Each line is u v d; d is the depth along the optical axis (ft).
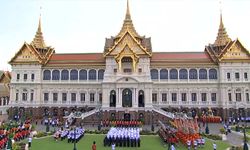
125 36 327.88
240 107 308.60
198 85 320.91
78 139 180.86
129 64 312.91
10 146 140.67
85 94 329.31
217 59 320.91
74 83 330.13
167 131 181.88
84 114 281.33
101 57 346.54
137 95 290.97
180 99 320.91
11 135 160.66
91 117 278.87
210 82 318.65
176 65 324.80
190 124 172.04
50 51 362.74
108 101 294.05
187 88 321.93
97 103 325.42
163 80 324.80
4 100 386.52
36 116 325.83
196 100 319.88
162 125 215.31
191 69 324.39
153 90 323.37
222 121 297.53
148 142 177.47
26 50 338.13
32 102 329.11
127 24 348.18
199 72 323.98
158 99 322.14
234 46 320.70
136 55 311.47
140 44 324.80
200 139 163.02
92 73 332.39
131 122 257.55
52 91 333.01
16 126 218.79
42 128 244.63
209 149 154.10
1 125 223.51
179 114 281.74
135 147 159.74
